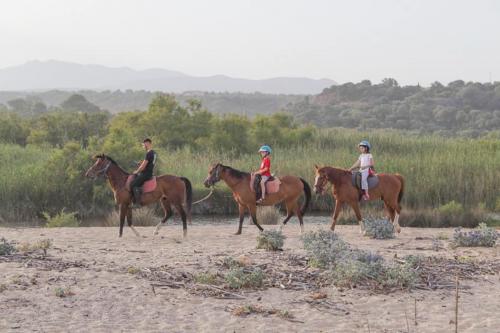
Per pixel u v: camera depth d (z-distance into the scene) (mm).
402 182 18266
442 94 160750
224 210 28297
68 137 44406
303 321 9289
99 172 16781
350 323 9242
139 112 45094
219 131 42906
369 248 15219
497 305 10328
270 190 17344
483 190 28453
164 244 15844
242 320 9258
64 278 11203
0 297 9898
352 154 38812
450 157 33250
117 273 11750
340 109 147375
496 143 42531
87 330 8570
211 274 11453
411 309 10008
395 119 130500
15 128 46406
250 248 15008
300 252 14250
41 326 8672
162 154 36188
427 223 24312
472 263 13281
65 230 18969
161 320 9156
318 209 28625
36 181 27250
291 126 50312
